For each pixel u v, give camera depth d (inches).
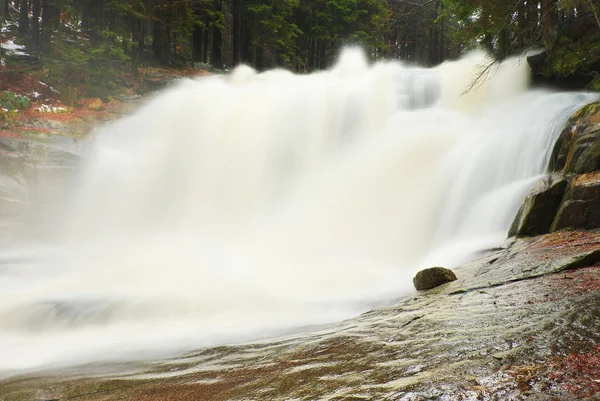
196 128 895.1
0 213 685.3
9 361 241.9
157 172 849.5
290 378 145.6
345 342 179.5
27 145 735.1
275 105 907.4
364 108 891.4
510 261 272.8
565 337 132.0
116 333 289.1
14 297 378.0
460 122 783.7
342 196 692.1
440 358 134.1
